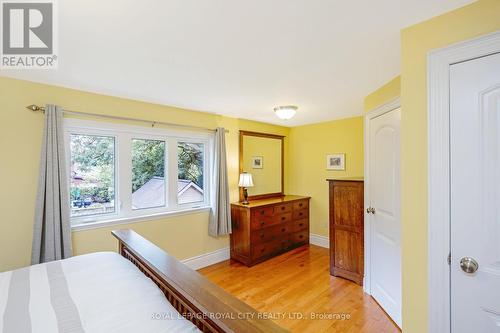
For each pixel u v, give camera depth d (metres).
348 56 1.68
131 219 2.66
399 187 2.00
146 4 1.12
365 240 2.58
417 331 1.27
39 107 2.12
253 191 3.97
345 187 2.87
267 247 3.54
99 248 2.44
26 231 2.08
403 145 1.32
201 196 3.41
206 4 1.13
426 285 1.23
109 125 2.54
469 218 1.11
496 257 1.05
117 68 1.87
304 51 1.61
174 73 1.98
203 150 3.45
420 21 1.26
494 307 1.05
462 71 1.13
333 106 3.06
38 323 0.92
